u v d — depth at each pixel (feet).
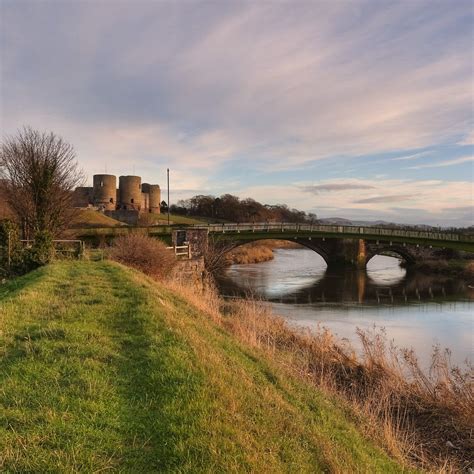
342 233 152.46
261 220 399.65
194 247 110.42
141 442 14.43
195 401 17.28
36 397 16.52
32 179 93.61
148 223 241.76
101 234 123.13
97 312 31.32
